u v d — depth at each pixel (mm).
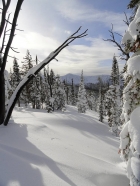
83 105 41062
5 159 3215
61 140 6281
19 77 36688
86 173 3719
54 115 15383
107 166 4574
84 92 41594
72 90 71438
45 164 3594
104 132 14336
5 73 8188
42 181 2803
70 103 75562
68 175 3396
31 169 3123
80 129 11844
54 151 4648
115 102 18219
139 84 3635
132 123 3223
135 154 2971
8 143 4539
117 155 6398
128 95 3875
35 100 38031
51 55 6590
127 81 4152
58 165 3699
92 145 7273
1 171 2816
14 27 5891
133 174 3047
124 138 3588
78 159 4426
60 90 35531
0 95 6336
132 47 3826
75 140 7371
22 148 4363
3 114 6512
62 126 11211
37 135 5961
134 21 3482
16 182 2621
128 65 3668
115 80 19812
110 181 3684
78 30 6562
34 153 4148
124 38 3941
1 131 5527
